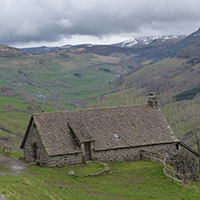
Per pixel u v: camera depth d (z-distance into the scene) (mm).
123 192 33281
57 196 27922
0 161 48125
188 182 43281
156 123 53938
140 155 49719
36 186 28219
